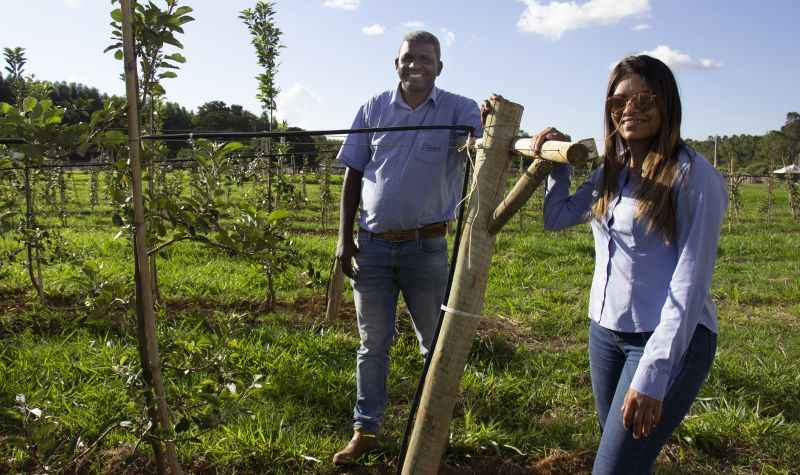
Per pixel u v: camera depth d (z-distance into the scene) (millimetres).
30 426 2357
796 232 15852
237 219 2473
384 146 3309
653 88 2115
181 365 2451
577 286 8000
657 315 2150
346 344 5051
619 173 2314
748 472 3549
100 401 3770
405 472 2266
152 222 2227
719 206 2016
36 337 4926
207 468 3293
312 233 13227
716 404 4270
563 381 4660
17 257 6879
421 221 3301
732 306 7297
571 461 3521
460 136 3258
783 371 4855
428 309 3432
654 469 3521
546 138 2016
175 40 2123
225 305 6395
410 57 3188
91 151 2355
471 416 3939
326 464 3410
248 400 3826
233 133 2350
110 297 2314
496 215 2143
